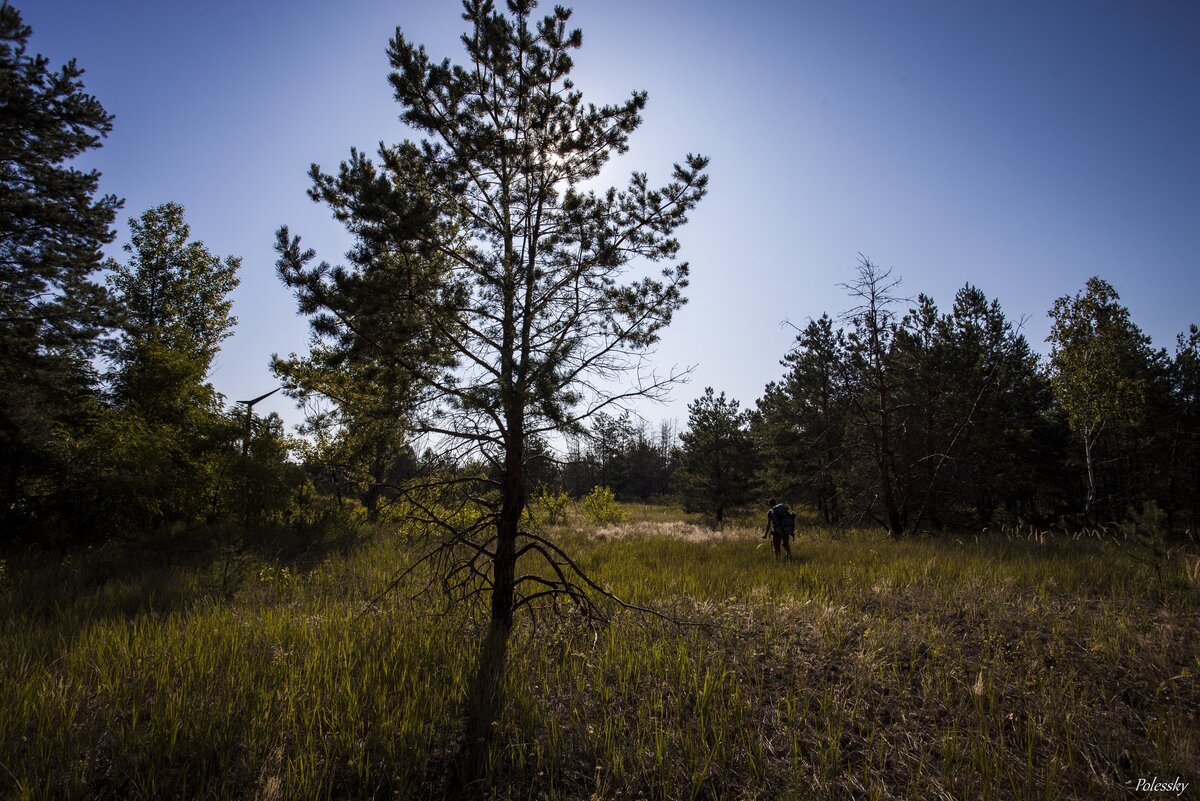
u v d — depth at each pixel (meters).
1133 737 4.16
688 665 5.32
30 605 7.38
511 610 6.07
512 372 5.69
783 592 8.51
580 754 4.03
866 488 21.52
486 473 6.66
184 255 26.17
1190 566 8.52
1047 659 5.52
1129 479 27.70
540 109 6.19
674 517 34.09
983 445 21.52
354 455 6.62
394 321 5.81
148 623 6.30
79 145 15.09
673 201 6.61
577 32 6.27
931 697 4.76
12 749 3.64
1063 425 27.08
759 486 31.42
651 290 6.78
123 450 13.82
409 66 5.92
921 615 7.00
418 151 6.30
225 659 5.19
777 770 3.86
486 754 3.90
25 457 13.59
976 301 24.77
